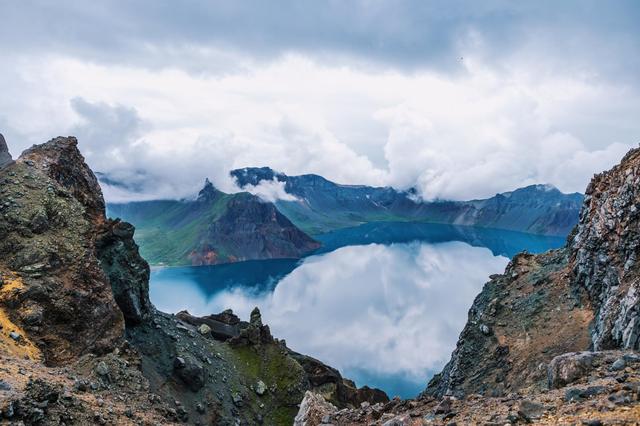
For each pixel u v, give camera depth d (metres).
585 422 16.58
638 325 44.22
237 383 115.38
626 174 69.38
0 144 84.00
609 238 69.31
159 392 88.06
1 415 24.30
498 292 90.75
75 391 36.81
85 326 68.00
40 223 72.62
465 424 20.92
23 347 55.88
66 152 96.44
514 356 71.19
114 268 96.12
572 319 70.62
